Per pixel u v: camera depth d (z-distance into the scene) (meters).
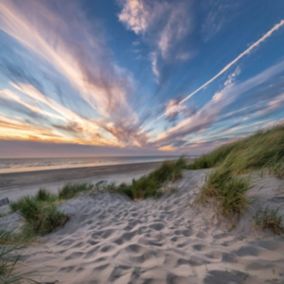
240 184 2.74
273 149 3.71
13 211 4.93
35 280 1.51
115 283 1.47
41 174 15.06
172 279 1.49
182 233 2.51
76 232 3.05
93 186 6.58
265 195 2.56
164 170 5.97
